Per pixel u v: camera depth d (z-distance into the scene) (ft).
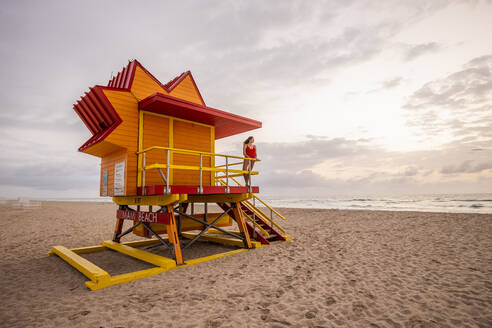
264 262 21.13
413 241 28.81
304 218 57.41
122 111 22.00
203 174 27.14
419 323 11.27
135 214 24.57
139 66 24.31
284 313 12.28
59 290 15.55
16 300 14.10
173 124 25.14
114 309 12.74
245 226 26.63
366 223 45.11
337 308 12.78
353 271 18.63
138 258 22.71
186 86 28.81
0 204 99.40
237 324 11.25
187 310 12.59
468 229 35.04
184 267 19.77
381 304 13.19
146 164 22.84
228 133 32.42
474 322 11.30
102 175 28.04
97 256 25.07
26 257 24.32
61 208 99.35
